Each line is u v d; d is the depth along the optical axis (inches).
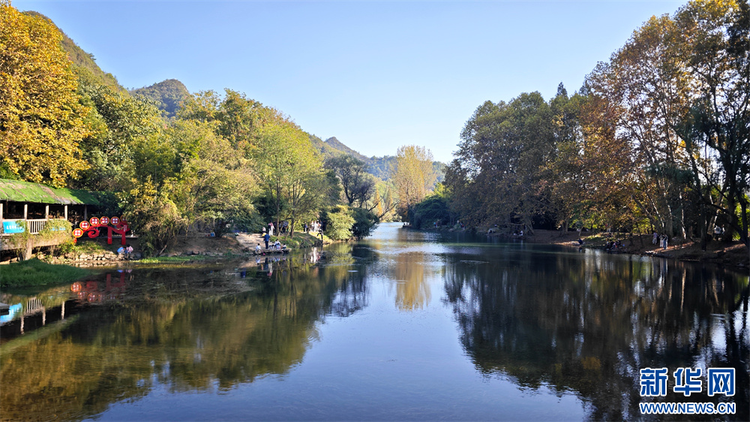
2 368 335.9
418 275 896.9
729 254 1125.7
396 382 323.0
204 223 1504.7
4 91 839.7
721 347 409.7
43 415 261.3
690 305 598.5
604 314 544.4
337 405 282.0
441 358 377.4
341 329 469.1
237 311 539.5
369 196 4010.8
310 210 1780.3
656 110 1275.8
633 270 988.6
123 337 420.8
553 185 1823.3
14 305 556.1
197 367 345.7
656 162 1242.6
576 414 274.2
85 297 608.7
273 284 753.0
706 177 1107.3
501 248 1720.0
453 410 277.4
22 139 868.6
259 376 330.0
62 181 1018.1
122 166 1224.8
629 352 394.9
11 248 819.4
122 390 299.1
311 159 1796.3
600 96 1456.7
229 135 1878.7
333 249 1630.2
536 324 494.9
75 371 332.2
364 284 770.2
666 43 1188.5
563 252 1521.9
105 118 1481.3
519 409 280.4
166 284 727.7
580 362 369.7
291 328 466.6
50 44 1003.3
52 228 941.8
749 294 682.2
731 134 992.9
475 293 690.2
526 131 2325.3
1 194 805.9
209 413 267.7
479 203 2913.4
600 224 1827.0
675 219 1411.2
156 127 1620.3
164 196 1054.4
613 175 1378.0
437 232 3513.8
